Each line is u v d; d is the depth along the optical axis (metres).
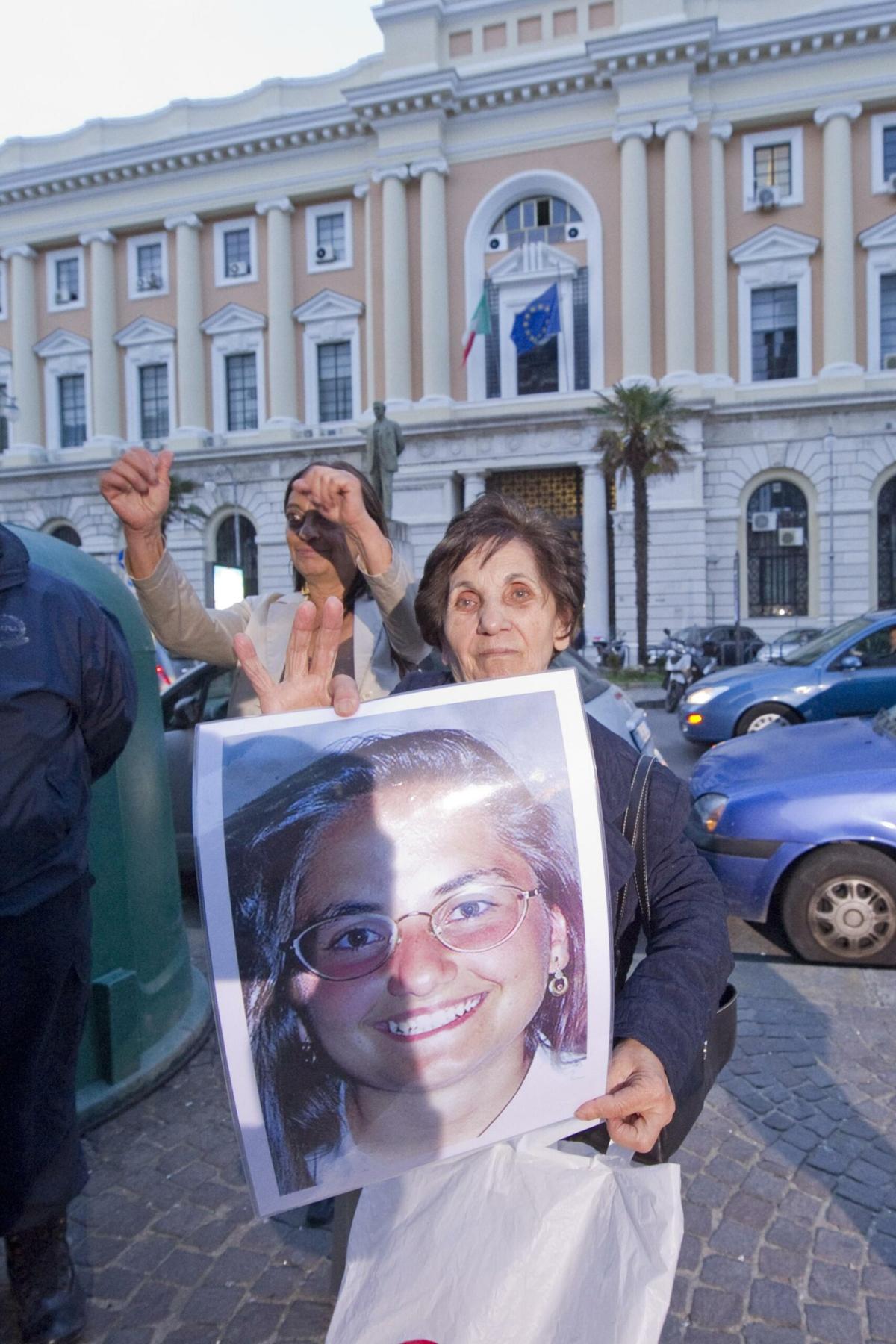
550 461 30.14
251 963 1.24
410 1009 1.28
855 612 29.33
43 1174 2.04
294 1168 1.24
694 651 19.22
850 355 29.28
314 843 1.27
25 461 37.12
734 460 29.98
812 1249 2.37
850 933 4.38
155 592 2.27
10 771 1.88
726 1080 3.19
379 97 30.81
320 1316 2.21
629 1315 1.17
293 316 34.03
